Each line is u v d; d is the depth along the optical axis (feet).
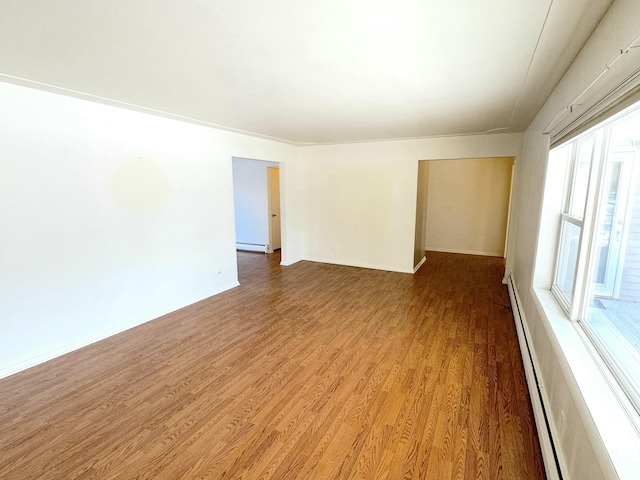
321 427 6.64
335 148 19.62
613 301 5.18
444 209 24.90
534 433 6.41
